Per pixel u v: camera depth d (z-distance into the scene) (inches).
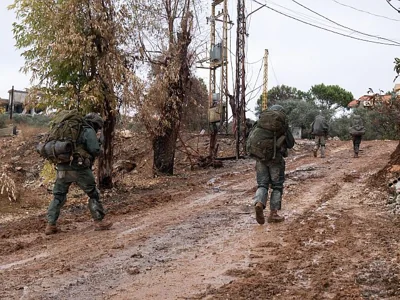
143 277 214.8
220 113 872.9
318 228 301.1
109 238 301.0
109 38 515.8
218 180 599.5
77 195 529.3
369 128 1311.5
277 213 350.3
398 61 399.2
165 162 697.0
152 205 430.0
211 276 212.8
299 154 883.4
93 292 196.1
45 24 514.3
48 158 323.9
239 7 930.1
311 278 204.1
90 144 322.3
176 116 673.6
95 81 515.2
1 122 1290.6
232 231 306.3
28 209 476.1
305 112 1855.3
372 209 360.8
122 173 678.5
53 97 510.3
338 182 508.1
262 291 187.9
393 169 480.1
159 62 618.5
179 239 289.6
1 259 260.2
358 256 236.5
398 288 188.9
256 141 316.8
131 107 548.4
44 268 235.3
